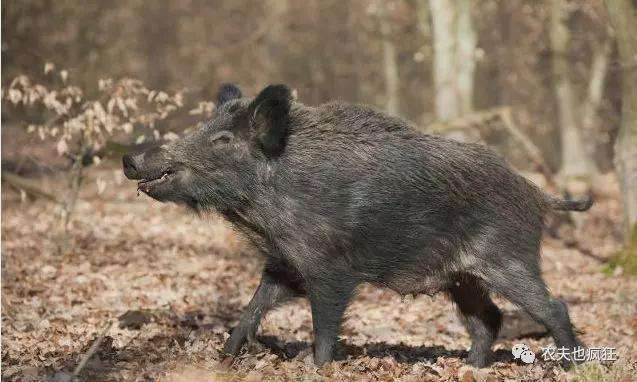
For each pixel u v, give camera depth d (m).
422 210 8.93
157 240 17.48
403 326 12.33
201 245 17.30
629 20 16.61
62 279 13.58
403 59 58.03
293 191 8.65
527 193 9.52
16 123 19.56
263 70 48.69
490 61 45.66
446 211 9.02
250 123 8.64
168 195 8.74
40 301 12.15
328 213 8.66
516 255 9.30
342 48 58.25
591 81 38.19
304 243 8.70
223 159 8.68
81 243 16.44
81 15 38.75
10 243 16.09
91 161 16.23
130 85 14.17
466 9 31.06
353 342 10.90
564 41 34.56
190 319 11.53
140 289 13.27
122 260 15.22
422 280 9.24
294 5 51.38
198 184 8.72
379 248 8.90
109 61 41.41
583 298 14.86
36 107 18.23
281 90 8.38
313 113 8.91
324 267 8.77
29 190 18.75
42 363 8.74
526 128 47.59
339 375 8.53
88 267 14.36
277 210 8.70
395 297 14.16
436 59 28.39
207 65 50.53
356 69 58.75
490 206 9.20
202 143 8.70
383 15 44.25
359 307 13.45
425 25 38.78
